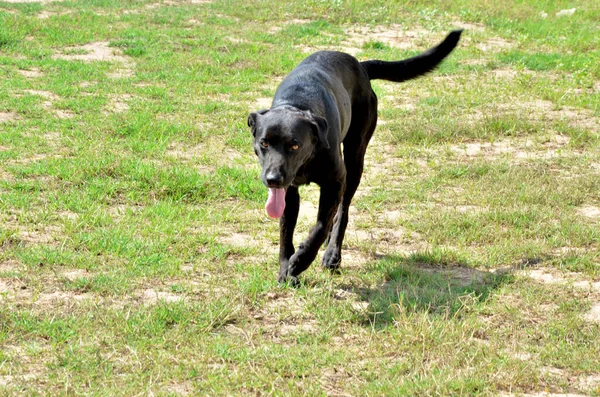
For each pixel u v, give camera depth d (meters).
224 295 6.17
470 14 19.78
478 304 6.16
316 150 6.40
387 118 12.26
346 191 7.53
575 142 10.93
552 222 8.05
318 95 6.69
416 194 8.90
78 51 15.32
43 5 19.17
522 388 4.97
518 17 19.94
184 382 4.96
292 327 5.82
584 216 8.28
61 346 5.31
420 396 4.80
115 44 15.87
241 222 7.99
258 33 17.50
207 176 9.12
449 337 5.53
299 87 6.70
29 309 5.85
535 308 6.09
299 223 8.18
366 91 7.77
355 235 7.86
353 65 7.71
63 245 7.07
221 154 10.30
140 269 6.65
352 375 5.09
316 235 6.38
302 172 6.45
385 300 6.22
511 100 13.19
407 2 20.61
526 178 9.43
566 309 6.08
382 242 7.71
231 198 8.76
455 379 4.94
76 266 6.69
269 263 6.99
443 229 7.85
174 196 8.59
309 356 5.26
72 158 9.50
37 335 5.44
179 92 13.06
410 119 12.08
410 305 6.09
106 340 5.37
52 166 9.05
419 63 8.43
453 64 15.50
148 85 13.43
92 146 10.04
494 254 7.21
